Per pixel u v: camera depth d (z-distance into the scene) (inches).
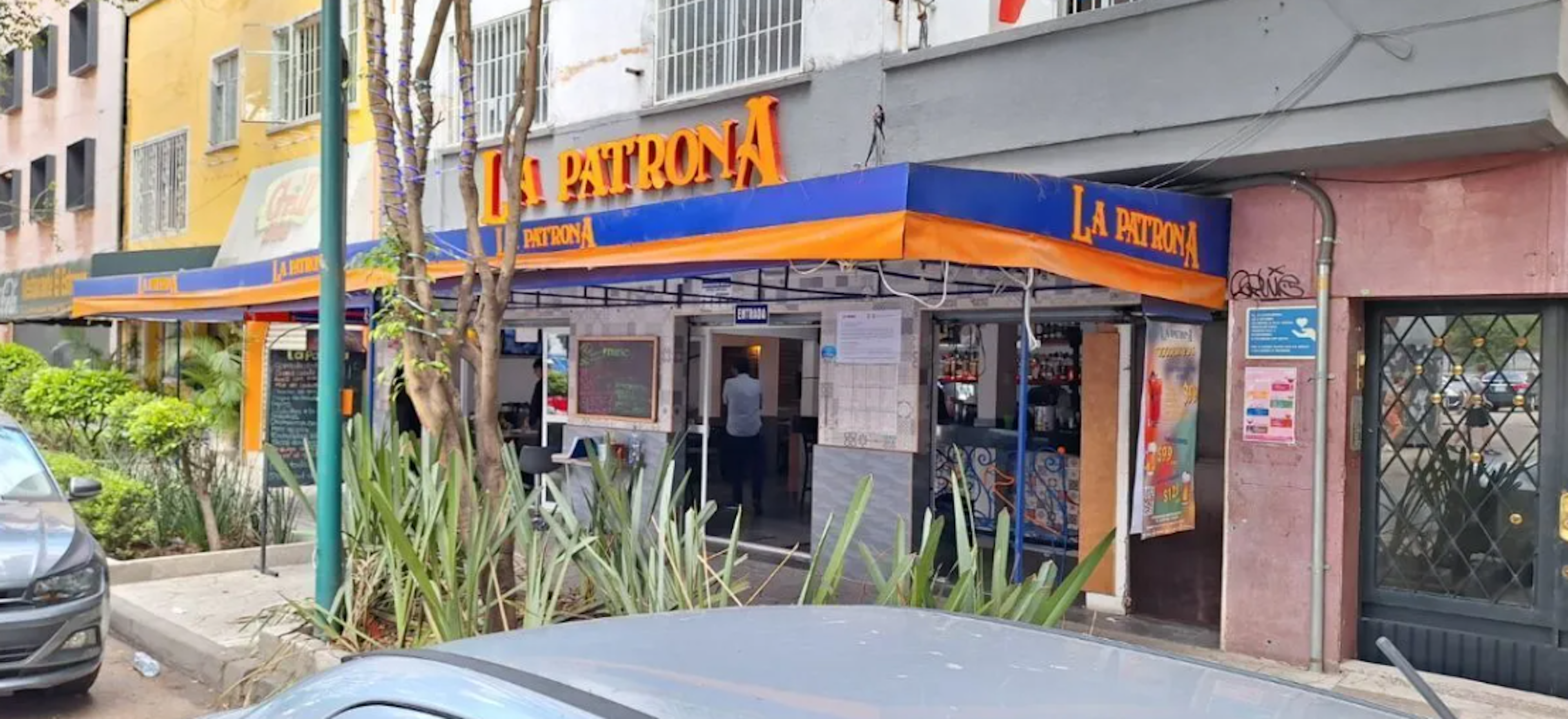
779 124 362.3
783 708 71.2
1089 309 314.7
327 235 258.4
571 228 281.1
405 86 251.8
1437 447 261.7
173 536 379.6
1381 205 254.7
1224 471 293.1
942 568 339.0
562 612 226.8
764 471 466.9
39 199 855.7
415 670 83.4
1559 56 213.9
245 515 390.6
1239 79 256.2
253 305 413.4
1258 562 271.4
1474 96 222.2
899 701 73.6
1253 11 254.1
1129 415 316.5
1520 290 236.4
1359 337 266.8
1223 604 278.4
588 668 80.0
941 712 71.6
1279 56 249.9
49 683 223.9
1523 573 250.1
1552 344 244.7
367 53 269.1
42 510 261.1
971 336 366.0
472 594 212.8
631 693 73.7
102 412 486.9
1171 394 267.0
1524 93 216.1
